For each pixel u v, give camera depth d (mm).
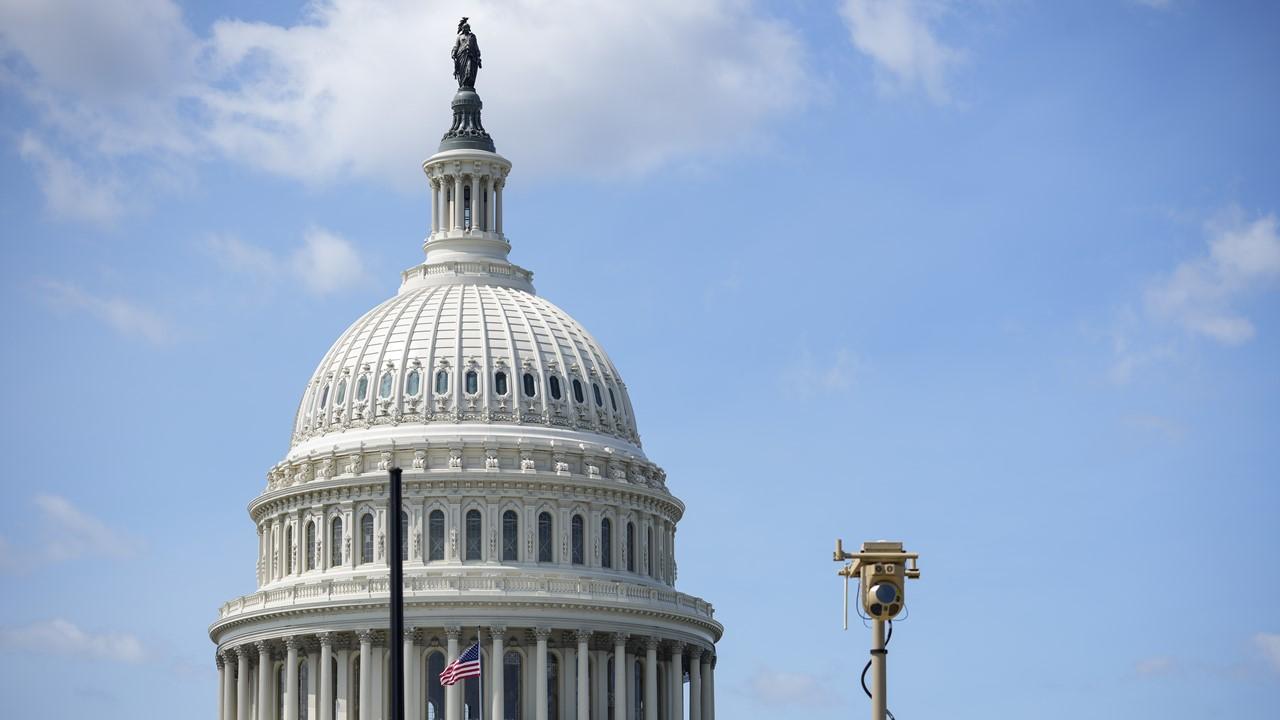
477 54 187750
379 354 170375
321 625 161375
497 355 169875
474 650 152625
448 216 181375
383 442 165625
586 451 167500
